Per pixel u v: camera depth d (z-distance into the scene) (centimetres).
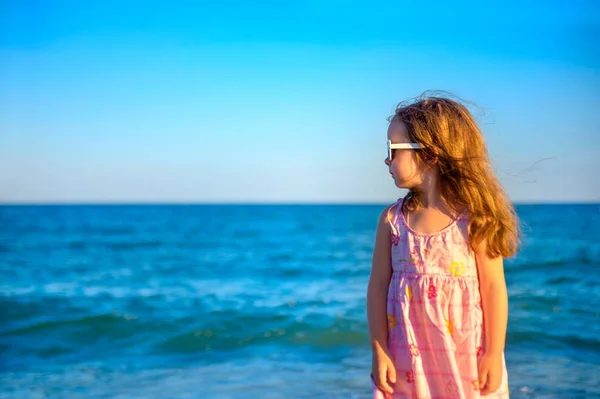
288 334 936
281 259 2423
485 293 268
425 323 266
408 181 276
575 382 642
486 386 260
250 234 4100
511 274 1574
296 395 620
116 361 801
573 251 2167
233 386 660
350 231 4350
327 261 2317
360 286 1593
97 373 735
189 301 1340
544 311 1058
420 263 269
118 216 7819
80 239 3669
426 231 271
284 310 1181
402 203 286
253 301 1327
